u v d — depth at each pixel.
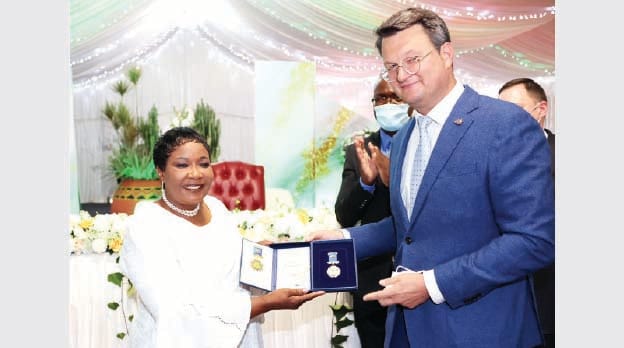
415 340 2.18
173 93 7.70
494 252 2.01
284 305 2.29
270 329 3.33
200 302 2.14
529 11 7.30
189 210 2.29
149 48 7.67
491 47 7.28
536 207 2.00
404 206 2.27
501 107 2.10
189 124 4.87
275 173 7.51
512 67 7.30
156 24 7.64
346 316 3.41
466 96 2.16
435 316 2.13
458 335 2.09
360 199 3.10
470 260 2.04
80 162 7.75
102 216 3.31
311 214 3.70
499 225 2.08
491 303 2.10
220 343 2.15
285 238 3.45
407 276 2.11
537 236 1.98
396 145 2.39
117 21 7.58
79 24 7.52
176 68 7.69
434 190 2.12
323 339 3.42
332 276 2.36
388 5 7.38
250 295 2.49
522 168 2.02
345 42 7.49
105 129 7.85
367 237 2.57
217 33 7.62
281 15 7.48
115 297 3.20
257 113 7.47
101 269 3.20
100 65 7.63
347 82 7.54
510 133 2.04
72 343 3.15
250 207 4.85
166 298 2.12
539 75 7.34
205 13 7.62
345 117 7.56
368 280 3.28
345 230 2.61
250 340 2.43
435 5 7.28
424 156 2.22
